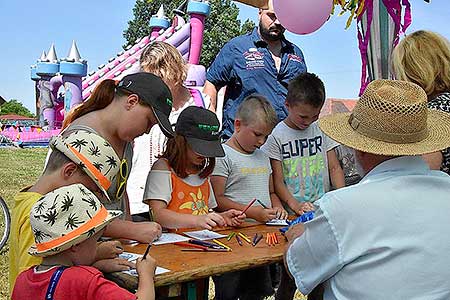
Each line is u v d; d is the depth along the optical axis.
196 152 2.69
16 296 1.83
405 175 1.77
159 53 3.13
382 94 1.80
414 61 2.54
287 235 2.43
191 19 11.20
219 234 2.58
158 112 2.29
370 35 4.75
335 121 1.95
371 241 1.70
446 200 1.74
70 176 2.04
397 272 1.68
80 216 1.80
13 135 20.94
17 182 10.61
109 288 1.74
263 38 4.45
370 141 1.79
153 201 2.73
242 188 3.15
